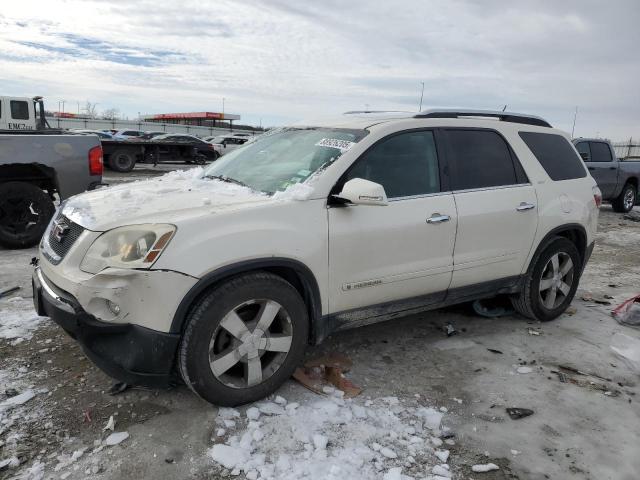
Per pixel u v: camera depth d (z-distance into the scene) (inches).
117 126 2265.0
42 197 267.3
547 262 179.8
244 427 116.1
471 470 106.7
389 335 171.6
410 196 144.6
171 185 150.9
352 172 135.4
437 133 154.8
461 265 154.9
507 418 125.7
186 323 112.8
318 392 130.7
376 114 163.3
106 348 112.6
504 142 171.2
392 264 140.2
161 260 108.0
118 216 117.5
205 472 102.0
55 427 113.9
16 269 227.5
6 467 101.0
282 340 124.8
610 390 140.9
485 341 170.1
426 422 121.9
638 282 258.7
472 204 155.3
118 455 105.7
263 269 123.3
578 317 197.0
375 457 108.0
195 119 3120.1
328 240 128.0
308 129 160.2
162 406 123.2
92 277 109.7
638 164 558.6
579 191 189.5
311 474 101.3
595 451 114.4
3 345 150.6
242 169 155.3
